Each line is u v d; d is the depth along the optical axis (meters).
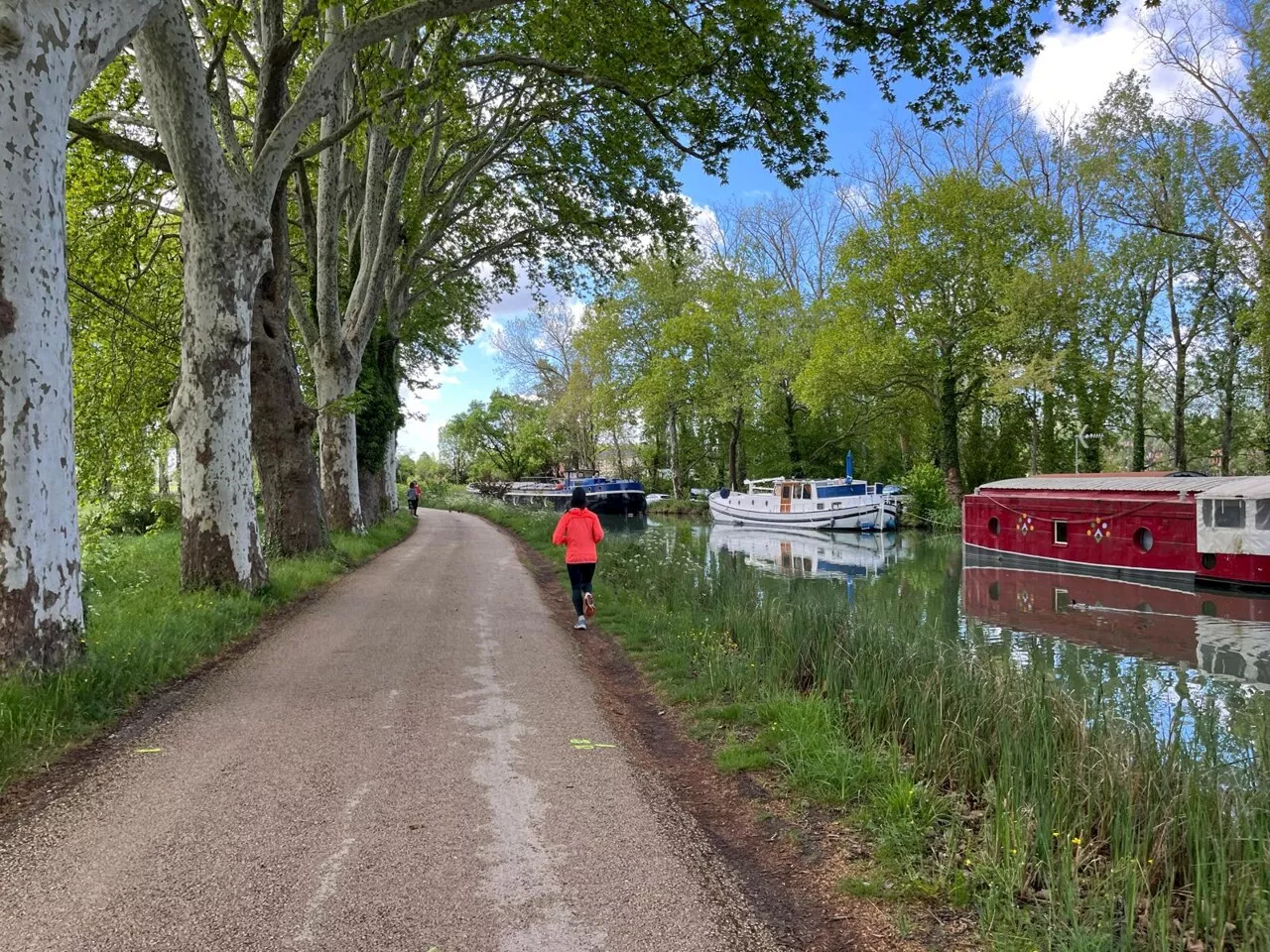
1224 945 2.94
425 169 19.83
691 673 7.13
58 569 5.50
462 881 3.23
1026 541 22.70
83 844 3.45
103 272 13.30
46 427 5.44
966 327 33.41
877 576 19.61
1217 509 17.45
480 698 6.01
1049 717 5.11
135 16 6.22
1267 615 14.41
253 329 13.24
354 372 18.62
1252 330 25.78
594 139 18.41
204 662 6.90
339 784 4.20
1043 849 3.39
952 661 6.84
